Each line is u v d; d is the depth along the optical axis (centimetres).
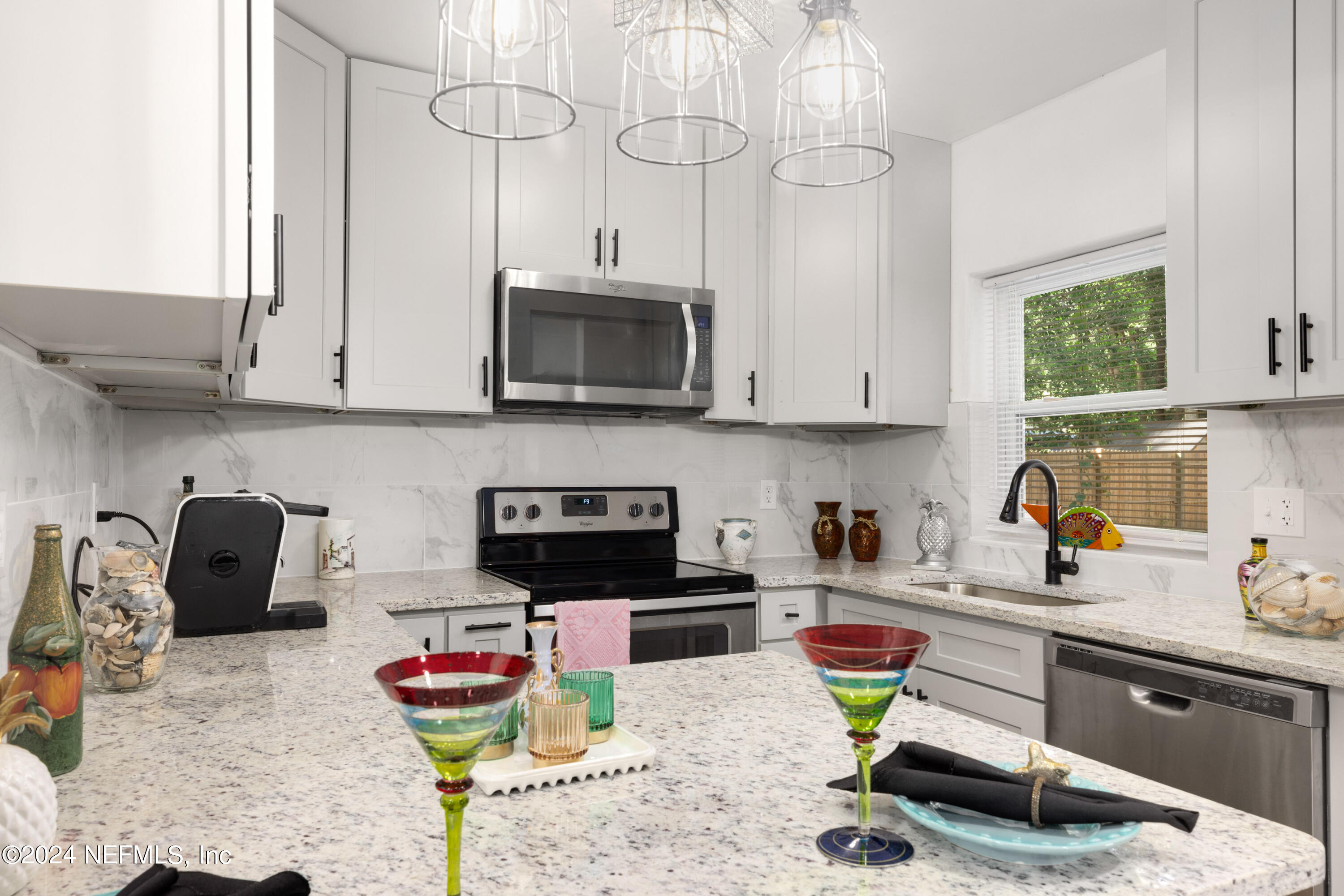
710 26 120
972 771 88
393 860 76
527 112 284
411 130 266
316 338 244
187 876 67
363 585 262
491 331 277
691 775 100
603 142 295
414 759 103
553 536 311
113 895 63
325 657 158
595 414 310
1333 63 181
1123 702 197
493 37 115
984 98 286
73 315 108
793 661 161
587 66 259
